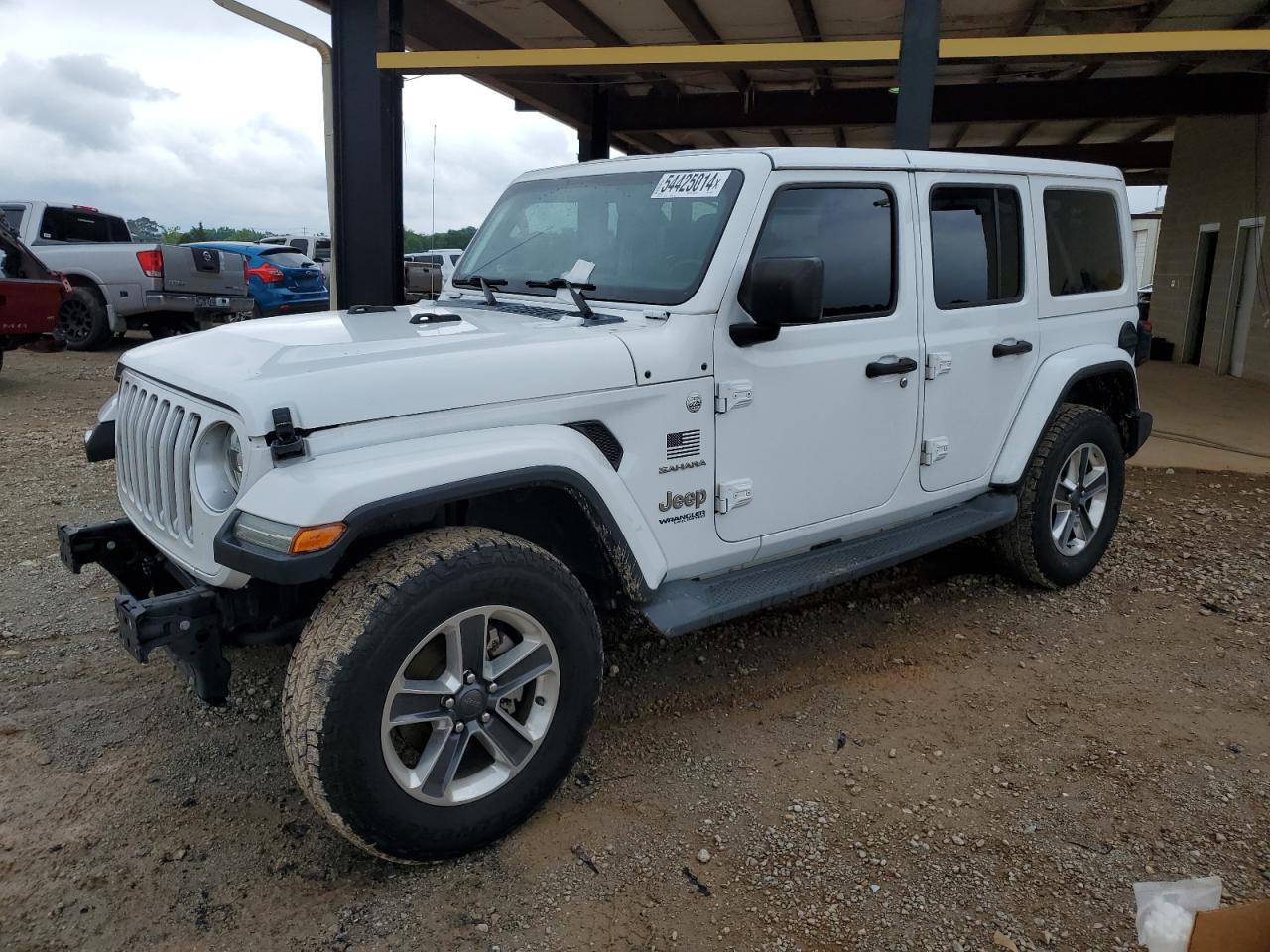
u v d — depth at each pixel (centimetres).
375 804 248
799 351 352
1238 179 1293
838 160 362
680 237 340
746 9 931
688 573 334
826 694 379
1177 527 601
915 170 392
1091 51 636
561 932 248
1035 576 476
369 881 267
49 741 333
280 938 245
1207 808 304
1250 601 475
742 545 345
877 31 1004
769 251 341
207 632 266
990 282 432
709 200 339
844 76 1152
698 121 1279
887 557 380
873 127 1330
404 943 244
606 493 292
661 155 377
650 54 695
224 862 274
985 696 378
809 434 358
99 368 1207
